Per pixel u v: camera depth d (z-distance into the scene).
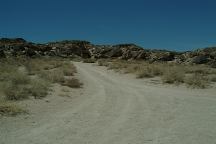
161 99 16.72
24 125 10.47
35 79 22.56
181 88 21.98
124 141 8.85
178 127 10.51
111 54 92.31
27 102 14.57
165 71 29.73
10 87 16.92
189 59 57.19
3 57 55.06
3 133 9.45
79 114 12.48
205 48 63.59
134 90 20.81
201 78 25.30
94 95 18.36
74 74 32.72
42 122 10.97
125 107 14.17
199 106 14.66
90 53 99.31
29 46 82.12
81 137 9.20
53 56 84.19
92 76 31.97
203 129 10.30
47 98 16.20
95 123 10.94
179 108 14.05
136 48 90.31
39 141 8.76
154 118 11.83
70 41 108.62
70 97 17.20
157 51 80.88
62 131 9.83
